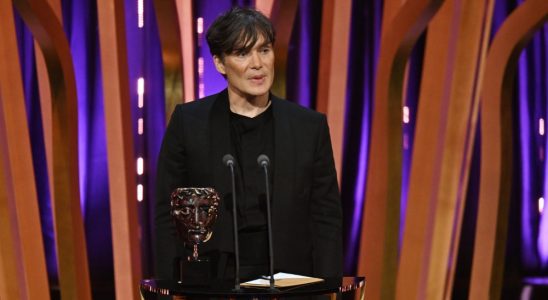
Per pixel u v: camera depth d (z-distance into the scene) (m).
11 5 10.00
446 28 10.90
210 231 5.11
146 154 13.02
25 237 10.00
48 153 10.52
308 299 5.43
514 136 15.68
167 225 5.80
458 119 10.91
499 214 10.92
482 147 11.05
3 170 9.62
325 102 10.92
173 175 5.89
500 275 11.01
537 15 10.05
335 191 6.00
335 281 4.96
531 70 15.39
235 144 5.79
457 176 10.96
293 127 5.83
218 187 5.68
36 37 9.35
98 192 13.49
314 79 13.70
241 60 5.50
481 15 10.75
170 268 5.70
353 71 14.09
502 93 10.73
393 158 10.60
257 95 5.59
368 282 10.80
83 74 13.12
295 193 5.73
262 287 4.80
